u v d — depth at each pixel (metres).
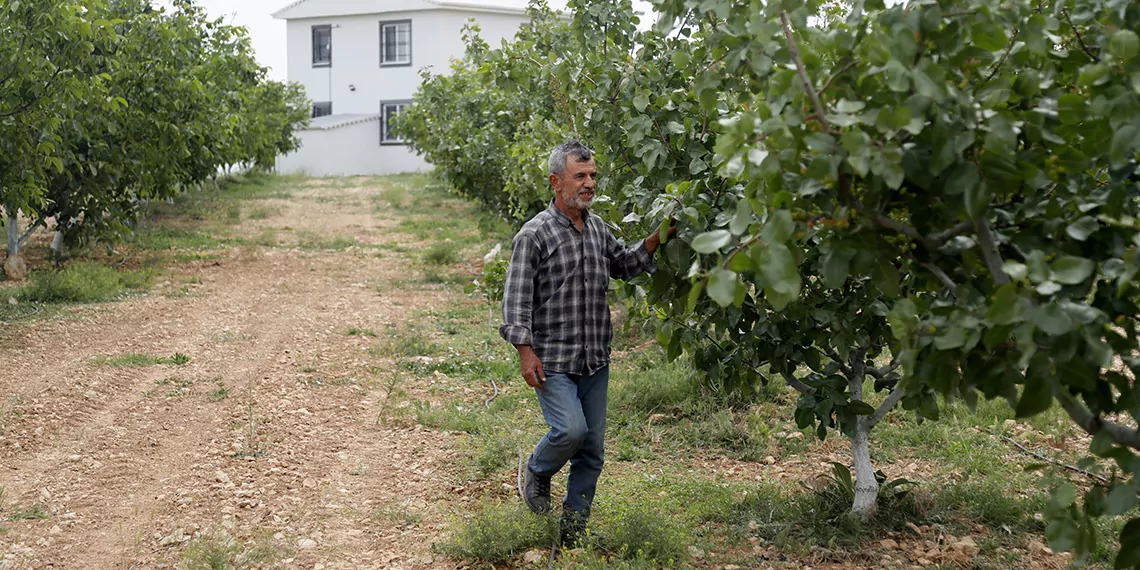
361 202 22.00
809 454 5.34
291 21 34.44
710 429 5.71
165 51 11.34
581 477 4.04
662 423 5.97
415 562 3.98
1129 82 2.07
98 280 10.80
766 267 2.04
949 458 5.12
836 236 2.31
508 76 5.44
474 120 13.47
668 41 4.50
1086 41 2.42
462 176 13.57
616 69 4.55
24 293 10.07
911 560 3.82
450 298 10.88
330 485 5.01
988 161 2.05
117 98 8.86
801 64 2.16
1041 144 2.24
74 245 11.89
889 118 1.97
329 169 33.19
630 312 4.69
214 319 9.46
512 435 5.64
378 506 4.69
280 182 27.53
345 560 4.05
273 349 8.27
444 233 16.36
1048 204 2.25
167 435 5.91
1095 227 2.15
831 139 2.07
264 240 14.98
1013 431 5.50
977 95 2.06
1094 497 2.40
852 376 4.20
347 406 6.56
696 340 3.98
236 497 4.84
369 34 33.56
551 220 3.84
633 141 4.04
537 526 4.05
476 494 4.80
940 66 2.05
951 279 2.39
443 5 32.25
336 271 12.65
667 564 3.82
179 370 7.49
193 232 15.86
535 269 3.82
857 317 3.82
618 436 5.73
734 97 3.70
